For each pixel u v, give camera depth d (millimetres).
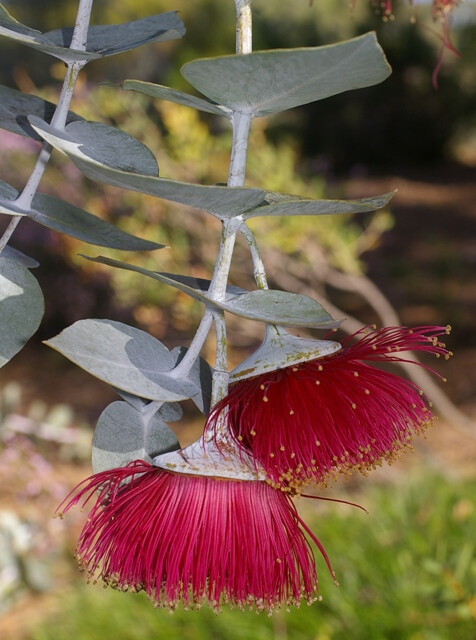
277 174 4945
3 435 5121
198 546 818
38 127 749
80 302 8188
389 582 3453
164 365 799
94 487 848
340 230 5277
